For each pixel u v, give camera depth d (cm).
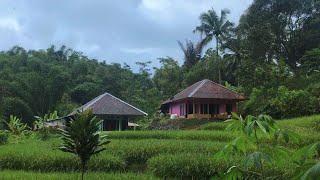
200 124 3569
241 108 3912
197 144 1655
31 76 6444
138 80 7506
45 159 1392
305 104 3000
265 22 4834
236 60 5250
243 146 410
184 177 1259
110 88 7062
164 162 1305
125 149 1582
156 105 5206
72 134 895
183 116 4209
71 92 6756
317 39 4788
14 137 2638
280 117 3075
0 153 1480
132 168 1477
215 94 3984
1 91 5181
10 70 6981
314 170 255
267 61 4966
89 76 7294
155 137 2216
